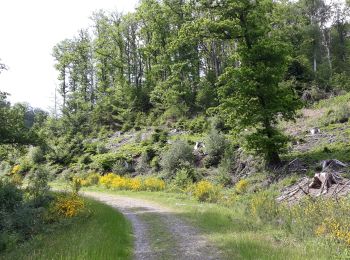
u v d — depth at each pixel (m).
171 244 11.32
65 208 17.33
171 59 53.12
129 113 55.00
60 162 48.50
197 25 26.56
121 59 65.31
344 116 29.80
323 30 60.19
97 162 42.62
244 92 24.83
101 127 56.09
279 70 24.88
